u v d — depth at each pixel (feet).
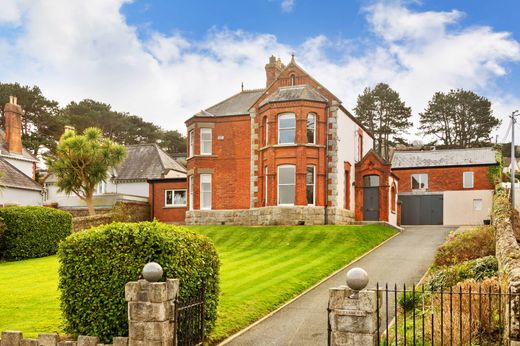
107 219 109.70
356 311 27.89
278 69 127.65
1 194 118.32
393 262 69.21
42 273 63.31
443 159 152.76
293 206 103.60
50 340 32.94
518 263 37.73
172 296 31.27
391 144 245.45
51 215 84.07
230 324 40.88
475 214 145.79
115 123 234.58
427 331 35.32
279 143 107.04
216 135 116.57
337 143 107.55
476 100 242.37
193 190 117.19
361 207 119.65
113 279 33.35
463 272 47.19
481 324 32.76
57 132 209.56
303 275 59.67
